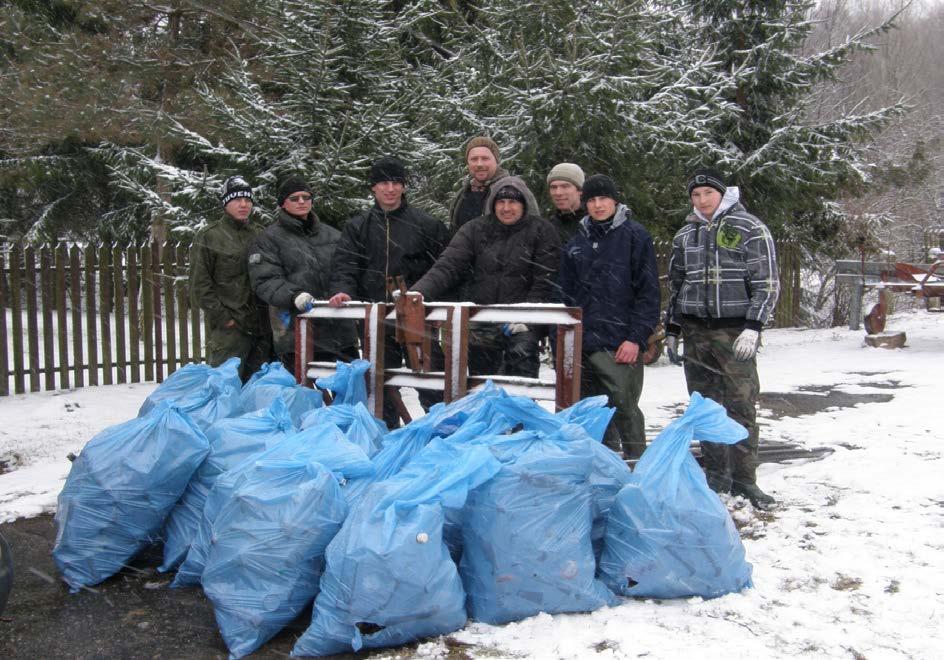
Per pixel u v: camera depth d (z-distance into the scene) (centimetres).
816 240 1444
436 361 530
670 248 1066
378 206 536
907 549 366
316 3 793
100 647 300
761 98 1215
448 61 962
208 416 402
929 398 735
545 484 303
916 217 2339
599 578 327
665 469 322
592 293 457
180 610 330
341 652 289
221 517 309
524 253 482
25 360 994
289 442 337
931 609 304
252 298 566
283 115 830
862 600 315
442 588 286
